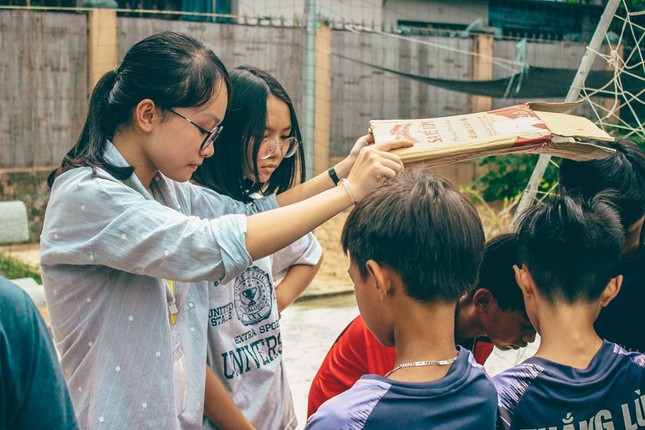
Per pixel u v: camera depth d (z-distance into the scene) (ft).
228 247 5.94
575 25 45.73
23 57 27.55
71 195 6.12
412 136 6.66
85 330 6.30
